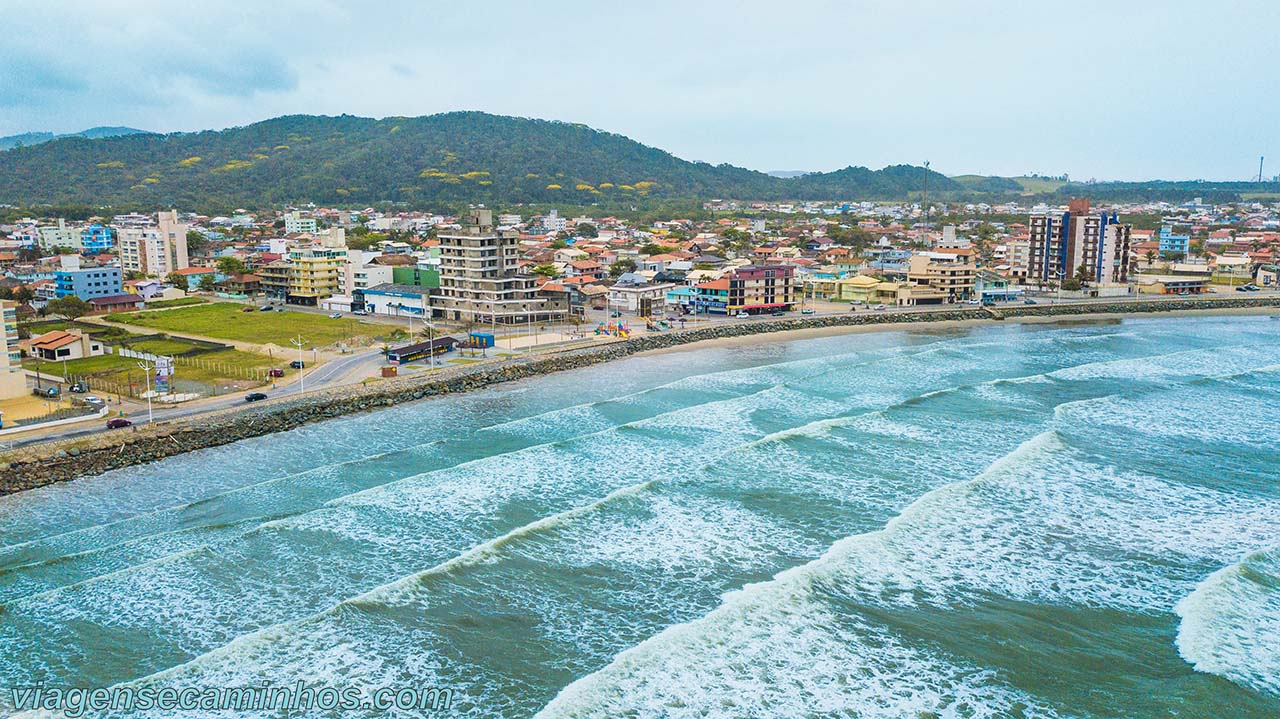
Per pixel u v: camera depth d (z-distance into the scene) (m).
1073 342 149.25
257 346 136.38
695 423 93.44
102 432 83.94
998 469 75.19
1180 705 42.47
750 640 48.22
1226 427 88.44
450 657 47.25
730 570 57.53
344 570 57.62
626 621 51.25
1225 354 134.25
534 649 48.22
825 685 44.22
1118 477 73.50
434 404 104.50
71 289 185.38
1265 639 48.00
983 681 44.66
